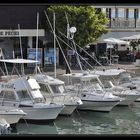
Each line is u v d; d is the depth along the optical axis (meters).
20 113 46.47
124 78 63.16
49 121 49.72
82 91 56.41
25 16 84.50
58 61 81.94
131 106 60.38
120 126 49.91
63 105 49.56
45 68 79.81
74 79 57.97
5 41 83.81
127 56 94.00
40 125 49.25
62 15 82.69
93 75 58.53
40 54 79.12
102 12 88.50
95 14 85.44
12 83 50.22
